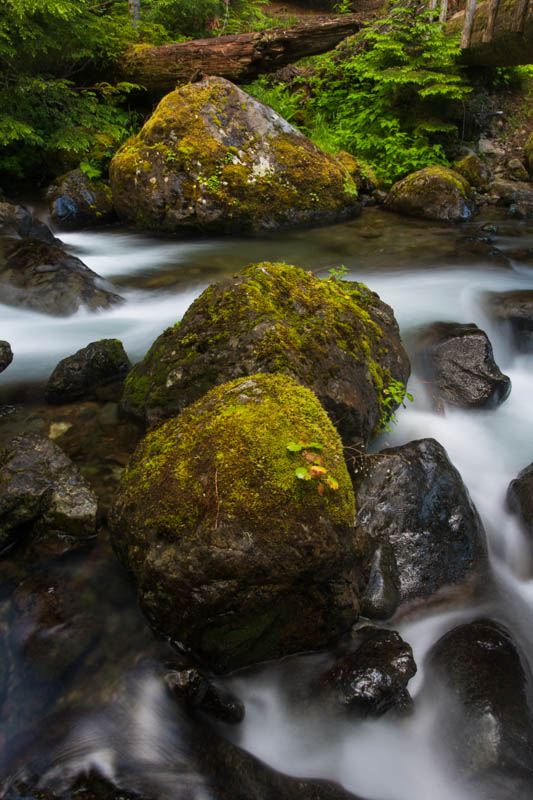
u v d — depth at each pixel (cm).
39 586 275
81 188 930
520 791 222
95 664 244
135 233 891
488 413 470
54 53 1045
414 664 255
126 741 218
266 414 281
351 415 365
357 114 1178
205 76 946
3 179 1077
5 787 200
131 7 1284
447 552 327
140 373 410
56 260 631
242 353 356
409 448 360
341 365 374
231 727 237
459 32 1095
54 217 909
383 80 1016
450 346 493
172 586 242
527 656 287
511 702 247
